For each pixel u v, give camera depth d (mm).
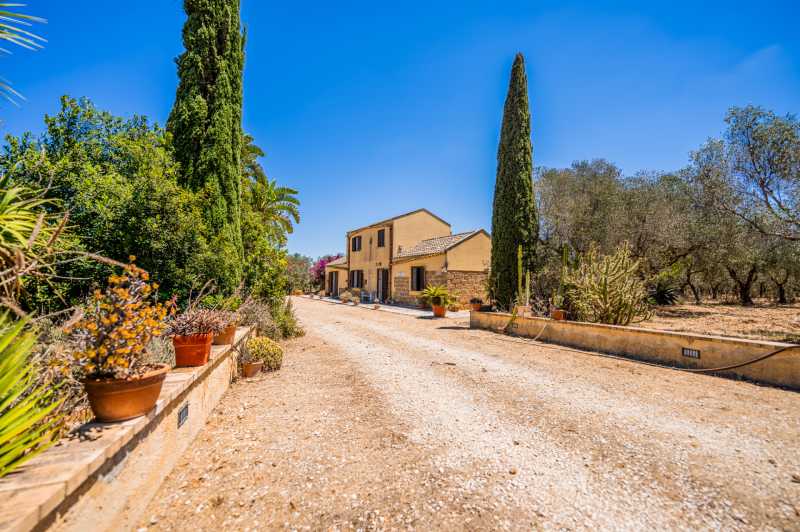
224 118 7484
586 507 2566
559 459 3242
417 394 5086
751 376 5699
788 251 14055
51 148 5516
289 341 9406
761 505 2574
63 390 2592
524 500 2648
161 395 2834
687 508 2549
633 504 2598
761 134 10617
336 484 2865
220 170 7320
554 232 16406
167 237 5508
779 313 16812
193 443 3584
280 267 9789
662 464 3141
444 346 8766
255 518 2459
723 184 11875
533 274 13344
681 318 14711
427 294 16438
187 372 3547
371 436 3734
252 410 4480
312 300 28266
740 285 23219
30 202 2941
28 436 1800
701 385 5480
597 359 7312
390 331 11305
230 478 2955
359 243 27203
